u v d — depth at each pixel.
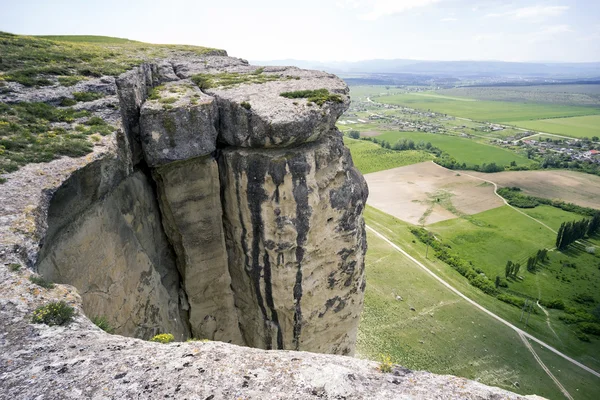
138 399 7.30
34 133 16.30
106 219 17.03
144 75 26.06
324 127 21.55
